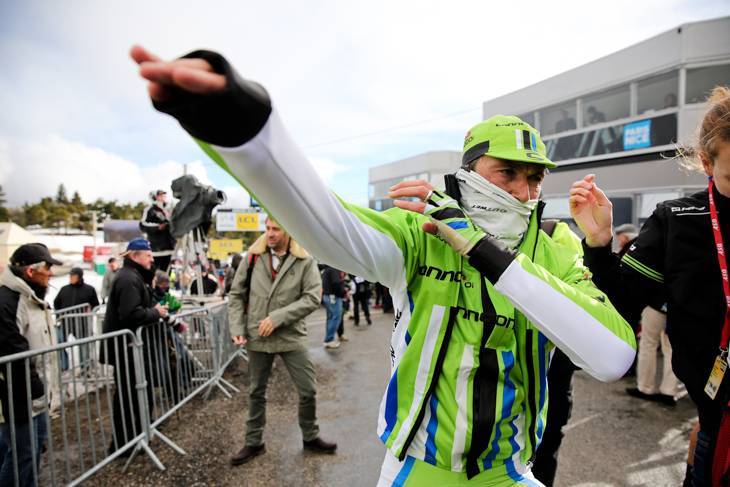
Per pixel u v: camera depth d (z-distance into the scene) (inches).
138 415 121.6
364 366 209.6
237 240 697.6
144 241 132.3
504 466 38.8
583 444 122.0
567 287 33.0
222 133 19.2
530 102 383.6
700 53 271.1
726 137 37.0
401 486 38.6
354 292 322.0
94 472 100.6
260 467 113.0
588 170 332.8
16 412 92.6
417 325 38.4
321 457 118.0
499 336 36.5
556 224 48.7
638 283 46.1
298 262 116.8
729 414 39.8
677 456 114.6
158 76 16.2
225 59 18.3
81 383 188.1
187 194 246.1
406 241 37.4
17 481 85.2
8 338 93.0
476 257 33.1
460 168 43.9
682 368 43.1
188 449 122.8
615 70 318.0
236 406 155.2
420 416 37.6
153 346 133.1
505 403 36.9
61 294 229.0
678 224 43.3
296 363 118.0
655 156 290.4
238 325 118.9
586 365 33.5
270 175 22.4
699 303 41.3
